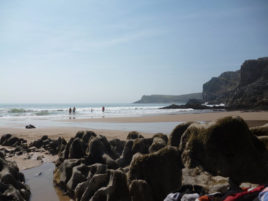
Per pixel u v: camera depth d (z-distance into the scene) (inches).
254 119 1080.8
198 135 273.3
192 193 203.9
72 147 383.2
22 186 283.3
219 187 206.2
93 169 300.2
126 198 223.0
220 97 5044.3
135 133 465.1
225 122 256.4
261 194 164.6
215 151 250.7
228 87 6343.5
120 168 305.0
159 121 1155.9
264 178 224.5
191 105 3435.0
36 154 500.7
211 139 255.9
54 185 316.5
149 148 339.9
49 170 387.5
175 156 253.0
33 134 722.8
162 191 232.1
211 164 250.5
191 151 269.4
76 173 289.9
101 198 225.1
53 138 642.8
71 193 279.0
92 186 243.0
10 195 236.1
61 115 1866.4
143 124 1013.8
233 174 235.1
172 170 242.1
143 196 217.6
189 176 239.3
